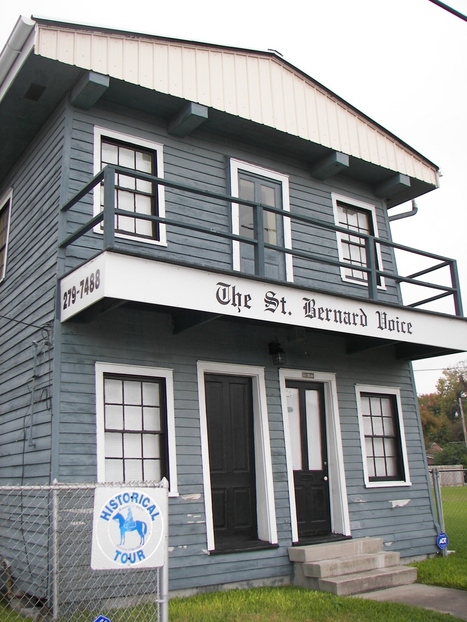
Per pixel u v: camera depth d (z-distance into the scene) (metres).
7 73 8.93
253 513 9.46
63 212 8.66
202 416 9.04
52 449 7.72
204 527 8.59
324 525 10.28
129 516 4.96
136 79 9.05
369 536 10.45
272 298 8.65
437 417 69.25
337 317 9.39
